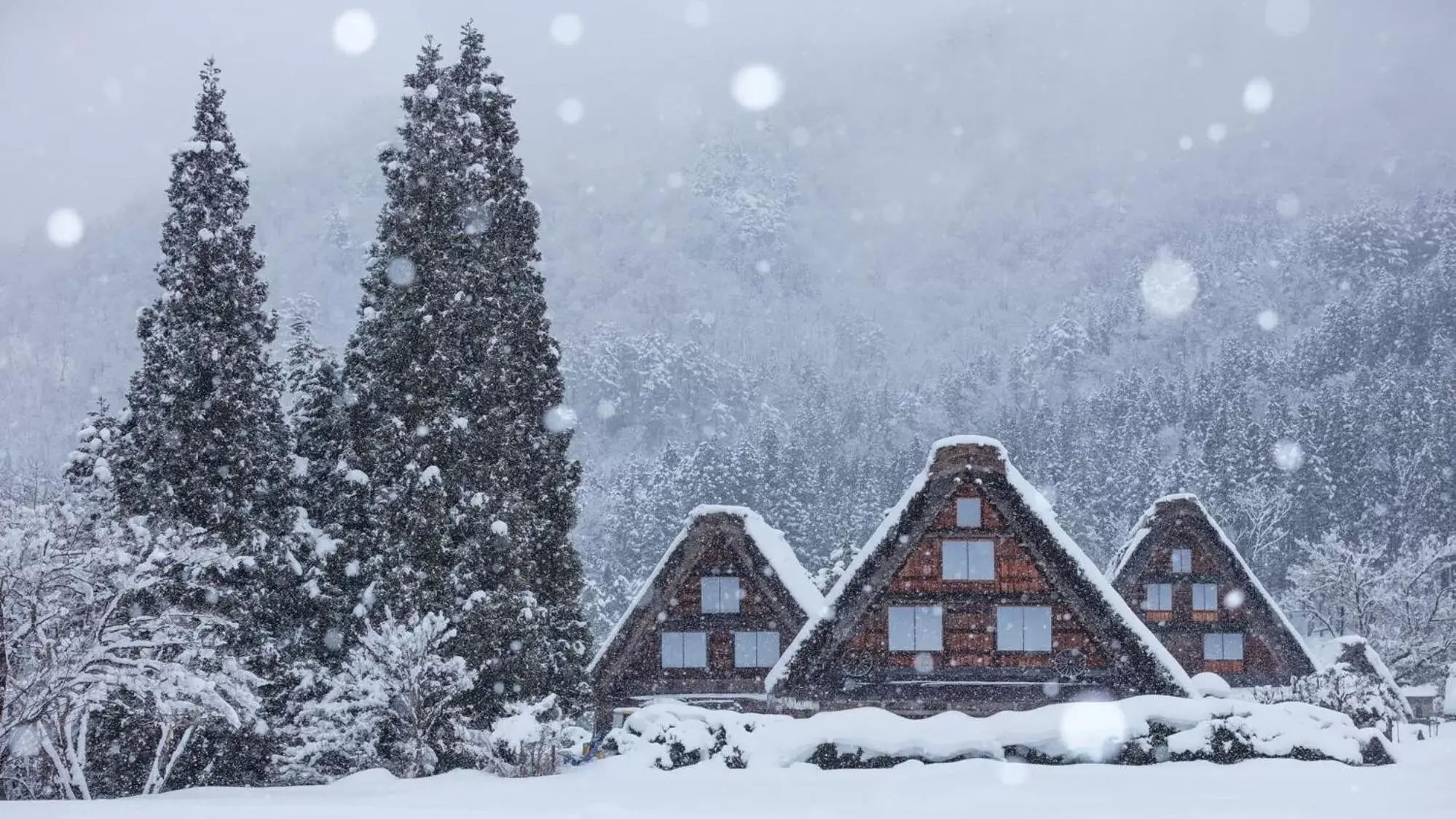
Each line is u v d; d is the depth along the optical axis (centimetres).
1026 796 1884
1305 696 4375
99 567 2608
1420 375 16888
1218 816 1577
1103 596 3538
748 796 1947
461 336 3325
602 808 1655
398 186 3497
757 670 4116
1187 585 5131
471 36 3616
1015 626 3619
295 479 3522
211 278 3269
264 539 3197
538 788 2144
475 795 2023
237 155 3384
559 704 3534
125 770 2966
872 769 2445
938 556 3653
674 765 2509
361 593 3241
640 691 4134
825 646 3591
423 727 2878
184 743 2856
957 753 2498
